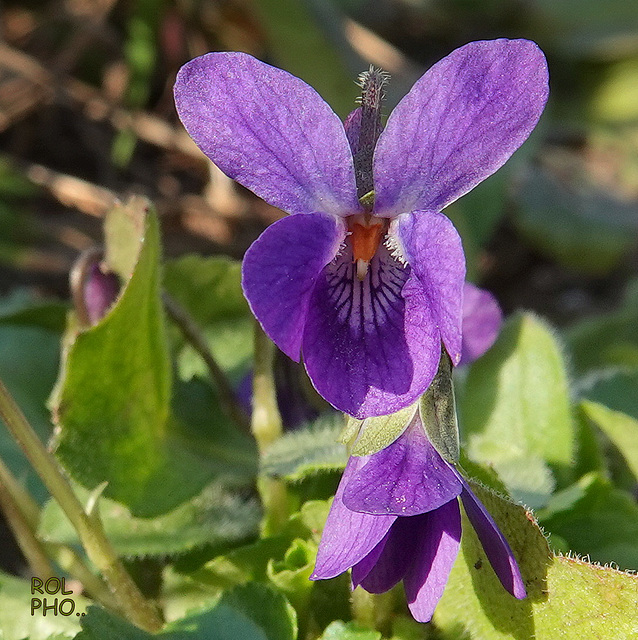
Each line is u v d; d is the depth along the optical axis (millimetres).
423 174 154
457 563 164
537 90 152
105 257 183
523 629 161
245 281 147
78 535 166
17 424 162
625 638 157
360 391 150
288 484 176
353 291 153
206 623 166
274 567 170
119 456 173
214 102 153
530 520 156
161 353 175
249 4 270
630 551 175
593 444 184
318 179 154
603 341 232
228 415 182
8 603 173
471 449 181
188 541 173
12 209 260
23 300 210
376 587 156
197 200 274
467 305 181
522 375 184
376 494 151
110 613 164
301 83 152
